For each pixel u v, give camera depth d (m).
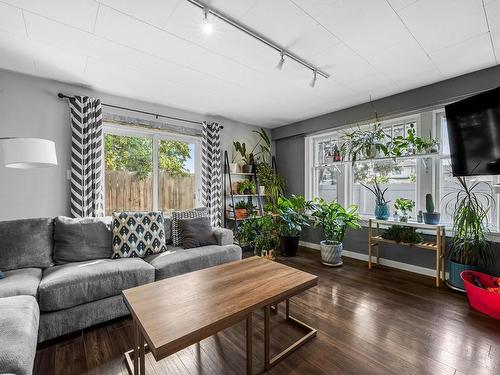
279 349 1.67
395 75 2.69
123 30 1.92
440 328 1.88
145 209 3.56
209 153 4.04
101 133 3.00
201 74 2.68
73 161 2.82
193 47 2.16
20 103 2.62
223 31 1.94
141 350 1.30
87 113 2.88
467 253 2.48
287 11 1.72
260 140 4.88
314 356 1.59
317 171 4.52
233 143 4.46
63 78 2.74
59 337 1.78
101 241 2.43
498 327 1.89
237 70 2.59
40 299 1.68
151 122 3.52
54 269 2.04
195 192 4.07
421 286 2.68
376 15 1.76
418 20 1.81
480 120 2.30
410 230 2.94
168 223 2.98
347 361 1.54
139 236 2.54
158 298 1.46
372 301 2.34
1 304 1.39
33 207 2.68
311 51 2.22
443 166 2.99
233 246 2.86
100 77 2.73
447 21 1.82
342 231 3.48
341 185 4.04
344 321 2.00
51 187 2.78
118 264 2.12
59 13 1.71
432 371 1.45
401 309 2.18
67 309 1.77
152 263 2.31
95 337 1.79
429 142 2.93
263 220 3.80
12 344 1.09
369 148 3.21
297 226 3.88
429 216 2.84
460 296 2.42
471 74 2.59
